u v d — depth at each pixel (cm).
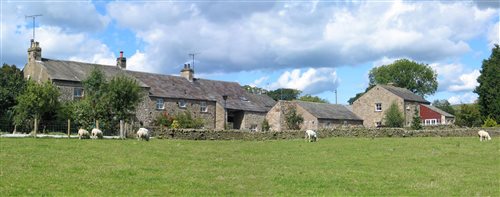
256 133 5503
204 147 3766
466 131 5844
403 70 13138
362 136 5659
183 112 7669
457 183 2280
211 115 8112
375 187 2159
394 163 2950
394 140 4659
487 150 3588
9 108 6038
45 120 5697
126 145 3556
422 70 13062
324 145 4106
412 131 5725
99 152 3031
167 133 5147
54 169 2369
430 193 2042
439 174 2539
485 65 8431
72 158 2731
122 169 2431
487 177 2459
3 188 1897
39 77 6694
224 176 2378
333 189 2105
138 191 1973
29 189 1900
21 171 2267
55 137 4244
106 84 5719
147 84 7594
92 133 4419
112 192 1931
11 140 3575
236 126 8450
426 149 3703
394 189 2122
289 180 2298
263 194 1994
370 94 9269
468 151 3538
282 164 2859
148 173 2375
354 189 2111
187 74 8525
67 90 6581
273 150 3669
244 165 2778
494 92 8131
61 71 6769
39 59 6862
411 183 2266
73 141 3744
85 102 5622
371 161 3030
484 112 8338
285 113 8312
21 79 6369
